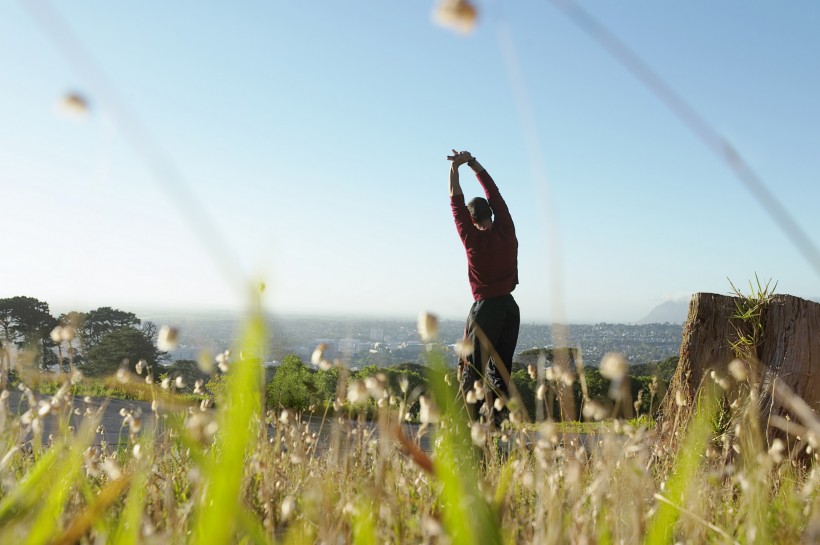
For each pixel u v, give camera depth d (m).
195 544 1.34
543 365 2.20
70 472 1.72
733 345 4.84
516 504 1.97
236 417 0.69
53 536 1.38
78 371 2.52
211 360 0.87
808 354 4.73
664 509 1.54
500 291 5.57
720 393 4.41
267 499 1.89
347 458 2.20
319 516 1.64
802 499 2.10
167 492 1.76
